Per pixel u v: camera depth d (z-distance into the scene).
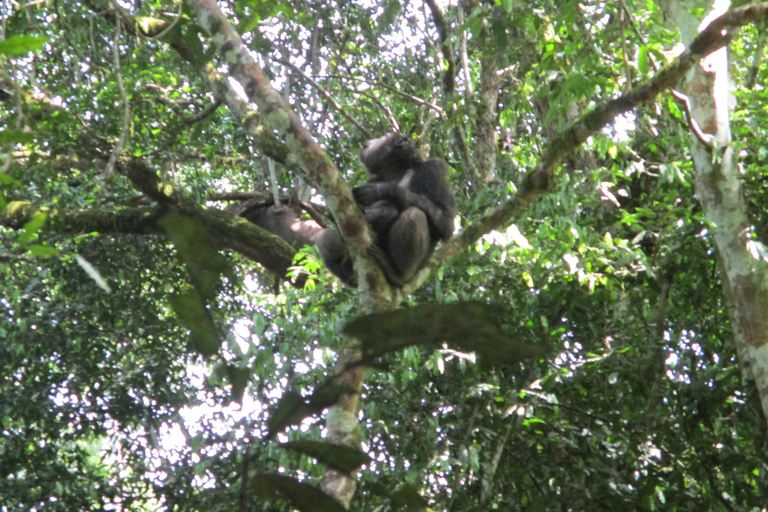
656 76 6.67
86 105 12.24
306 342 10.06
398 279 7.30
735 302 9.60
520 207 7.63
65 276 14.92
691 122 8.25
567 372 10.00
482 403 10.43
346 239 6.79
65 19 9.96
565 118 13.51
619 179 13.07
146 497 14.90
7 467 14.91
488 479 9.91
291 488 1.70
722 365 11.35
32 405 15.06
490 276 10.41
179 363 16.33
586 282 10.55
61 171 13.79
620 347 11.27
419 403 10.83
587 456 10.95
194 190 14.62
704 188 9.85
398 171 10.65
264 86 6.67
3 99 10.64
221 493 11.79
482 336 1.37
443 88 14.01
